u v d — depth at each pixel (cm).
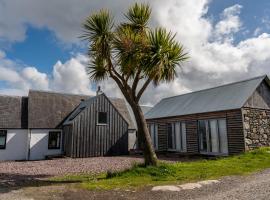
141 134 1139
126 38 1082
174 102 2659
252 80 2023
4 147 2378
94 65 1252
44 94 2808
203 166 1198
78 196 730
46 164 1764
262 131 1848
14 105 2605
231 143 1805
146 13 1228
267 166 1184
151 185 849
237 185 823
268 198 655
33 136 2480
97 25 1151
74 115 2531
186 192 755
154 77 1103
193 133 2125
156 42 1070
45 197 721
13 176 1200
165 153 2338
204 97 2316
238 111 1780
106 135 2516
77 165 1650
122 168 1444
